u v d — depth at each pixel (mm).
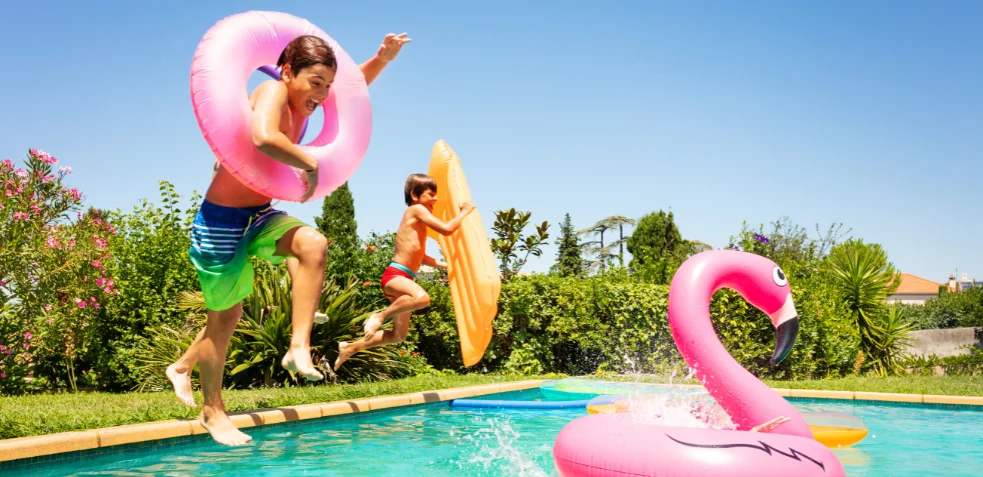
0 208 8453
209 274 3908
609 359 11844
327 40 4227
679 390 9234
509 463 4840
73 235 9062
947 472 4719
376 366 9445
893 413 7918
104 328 10000
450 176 6484
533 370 11586
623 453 3303
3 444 4121
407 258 6336
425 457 5012
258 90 3740
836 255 14172
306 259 3750
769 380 10625
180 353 8688
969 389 9141
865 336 13156
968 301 28250
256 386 8688
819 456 3320
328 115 4164
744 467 3127
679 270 4191
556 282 11859
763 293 4113
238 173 3594
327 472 4484
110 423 5062
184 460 4773
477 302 5883
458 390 8320
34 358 9086
